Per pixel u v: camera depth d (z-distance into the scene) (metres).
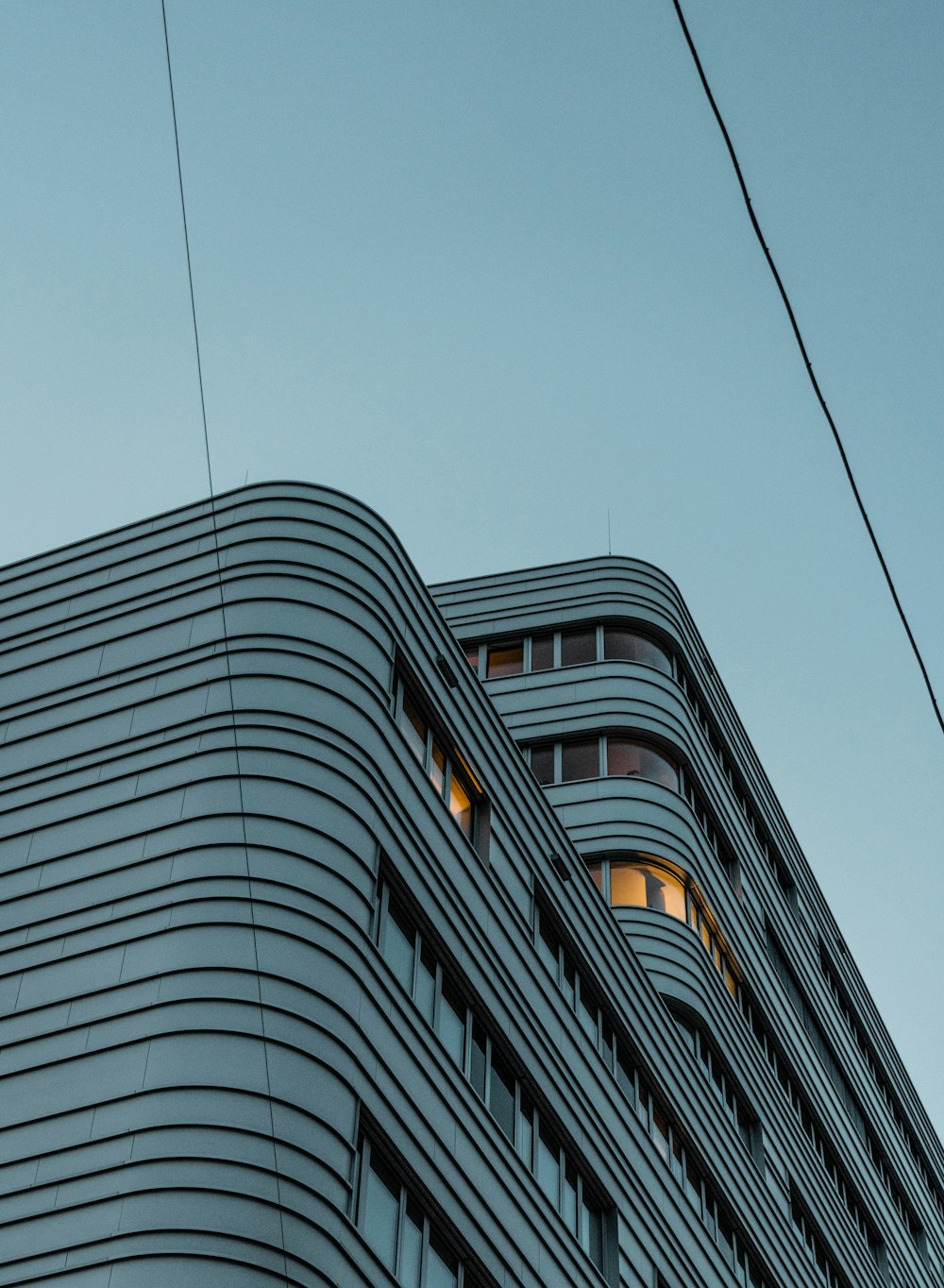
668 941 38.62
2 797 23.48
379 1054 21.19
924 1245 56.91
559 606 45.34
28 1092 19.62
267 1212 17.98
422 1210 21.66
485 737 28.34
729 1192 35.28
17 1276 17.88
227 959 20.08
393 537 26.59
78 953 20.92
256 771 22.12
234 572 25.00
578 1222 26.94
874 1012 60.16
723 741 47.50
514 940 27.12
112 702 24.12
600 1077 29.38
